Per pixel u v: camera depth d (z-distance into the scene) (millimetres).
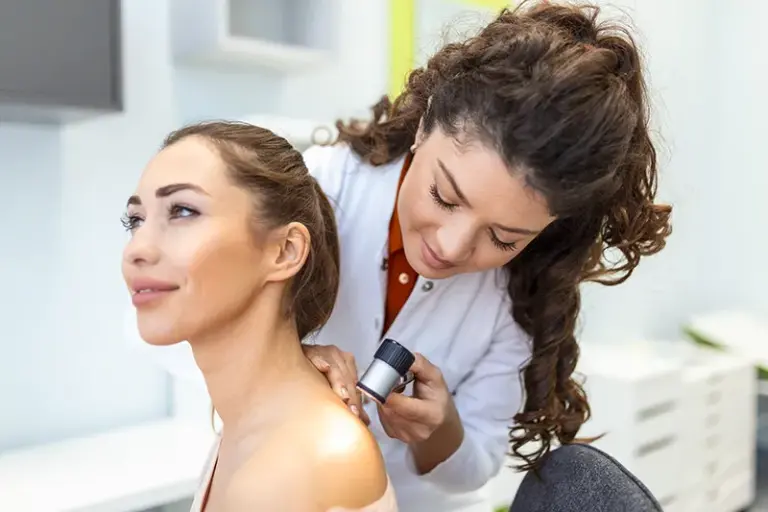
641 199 785
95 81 1085
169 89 1426
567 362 938
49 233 1320
